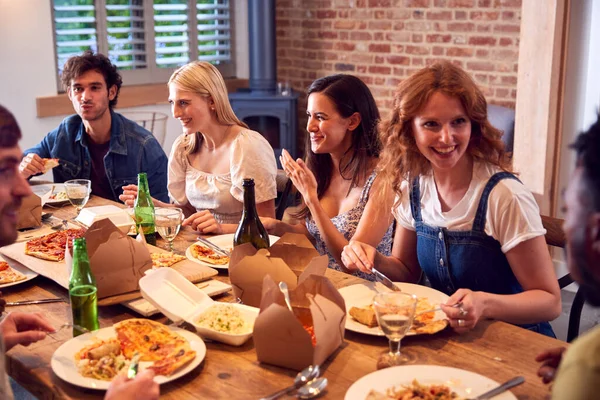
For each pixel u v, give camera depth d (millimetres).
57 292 1772
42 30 4746
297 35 5777
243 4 6008
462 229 1760
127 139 3145
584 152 904
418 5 4988
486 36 4688
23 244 2033
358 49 5418
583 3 3389
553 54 3346
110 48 5270
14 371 1387
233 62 6141
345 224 2295
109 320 1586
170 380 1261
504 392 1202
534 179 3559
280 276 1555
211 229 2248
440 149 1653
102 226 1678
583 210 896
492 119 4379
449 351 1401
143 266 1678
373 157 2301
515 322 1589
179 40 5684
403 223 1947
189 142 2744
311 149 2373
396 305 1277
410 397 1181
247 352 1411
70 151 3168
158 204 2650
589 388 852
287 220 4492
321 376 1311
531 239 1666
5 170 1230
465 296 1469
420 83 1646
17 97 4695
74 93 3016
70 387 1276
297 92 5902
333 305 1348
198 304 1565
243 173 2574
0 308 1572
